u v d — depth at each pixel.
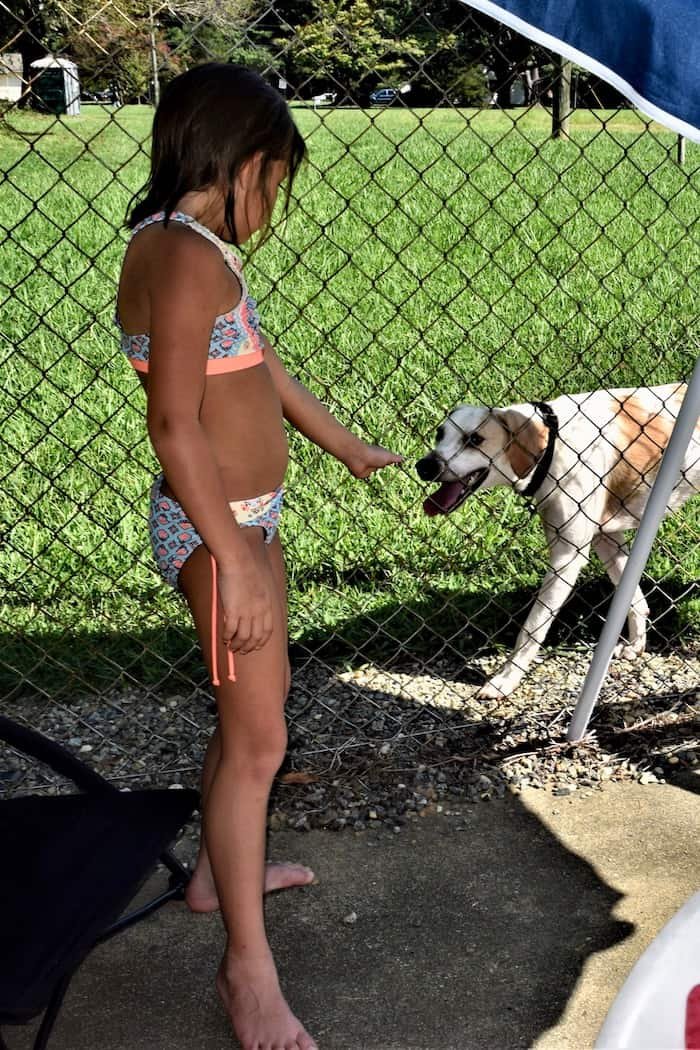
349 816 2.87
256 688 2.07
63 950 1.74
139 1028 2.22
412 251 8.53
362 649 3.68
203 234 1.87
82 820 2.04
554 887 2.61
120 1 2.50
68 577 3.88
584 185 10.66
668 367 6.09
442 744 3.18
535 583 4.04
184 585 2.08
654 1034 1.20
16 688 3.24
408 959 2.40
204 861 2.49
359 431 5.11
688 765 3.06
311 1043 2.11
